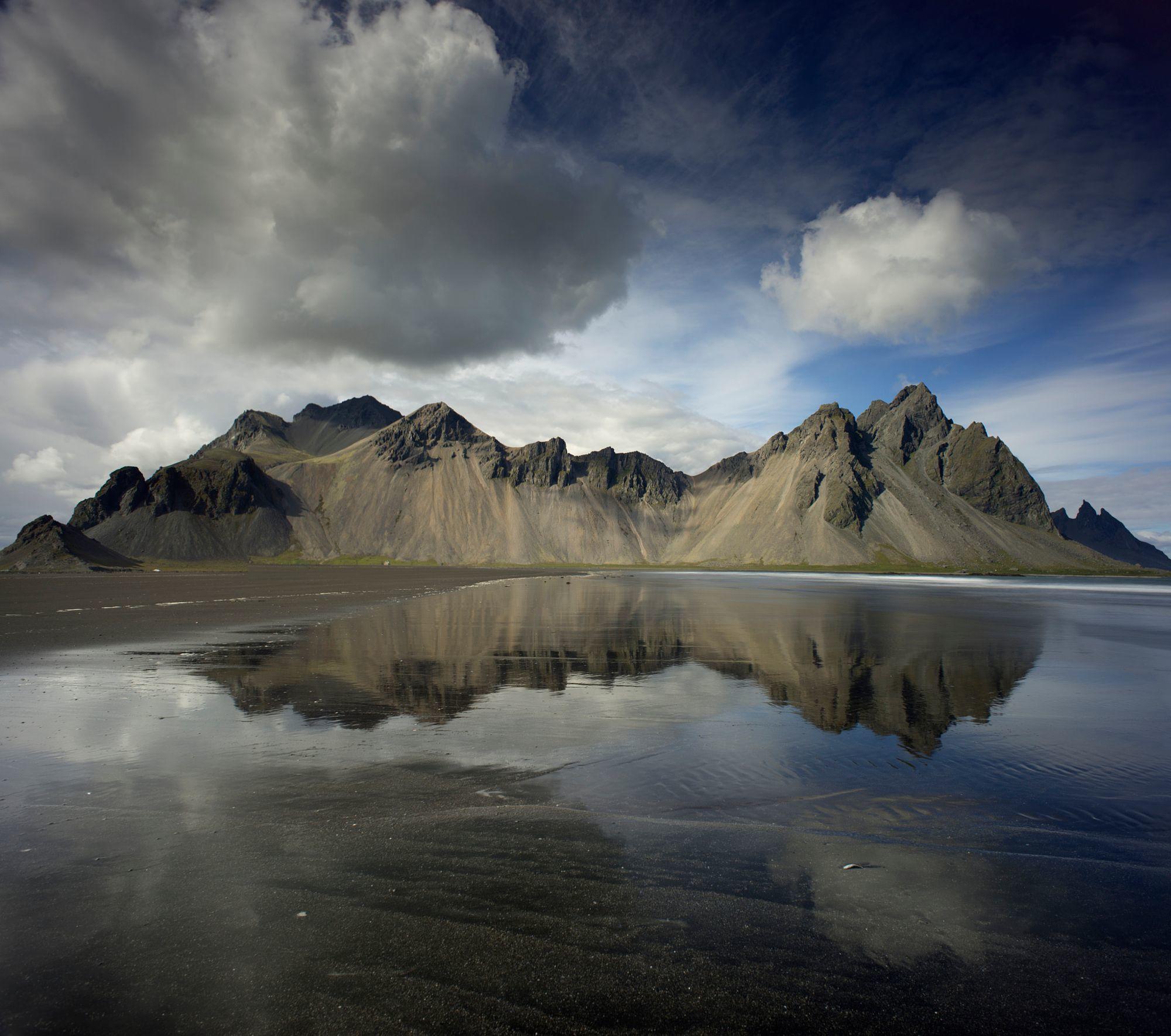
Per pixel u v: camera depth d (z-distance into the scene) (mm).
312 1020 5484
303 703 18562
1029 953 6641
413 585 101250
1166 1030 5504
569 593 85562
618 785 11758
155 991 5891
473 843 9133
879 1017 5633
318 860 8539
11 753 13492
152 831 9516
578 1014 5602
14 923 7016
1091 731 15906
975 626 43469
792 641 34219
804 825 9992
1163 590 125375
